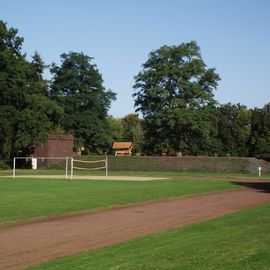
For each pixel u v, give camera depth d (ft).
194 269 32.55
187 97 301.43
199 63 300.20
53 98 344.69
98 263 36.96
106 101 355.56
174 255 38.11
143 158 277.03
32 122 260.21
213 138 342.23
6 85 256.93
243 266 32.65
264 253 36.70
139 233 56.49
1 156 270.87
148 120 304.50
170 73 296.10
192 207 87.51
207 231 53.36
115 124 532.32
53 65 349.82
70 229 60.64
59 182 158.40
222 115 370.53
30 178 184.24
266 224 56.85
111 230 59.52
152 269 33.50
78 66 347.56
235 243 42.47
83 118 341.00
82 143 341.00
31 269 37.11
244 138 358.64
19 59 272.92
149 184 149.38
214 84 307.78
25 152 287.69
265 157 278.26
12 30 269.03
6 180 169.27
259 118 342.85
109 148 365.40
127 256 39.22
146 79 304.71
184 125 293.23
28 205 87.56
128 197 105.60
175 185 144.77
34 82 302.66
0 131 256.11
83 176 207.92
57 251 45.60
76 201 95.86
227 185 147.33
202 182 162.40
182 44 303.27
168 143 301.02
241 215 69.67
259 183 161.27
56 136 297.12
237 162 253.44
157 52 304.50
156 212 79.77
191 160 265.75
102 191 120.47
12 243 50.29
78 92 346.13
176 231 55.47
